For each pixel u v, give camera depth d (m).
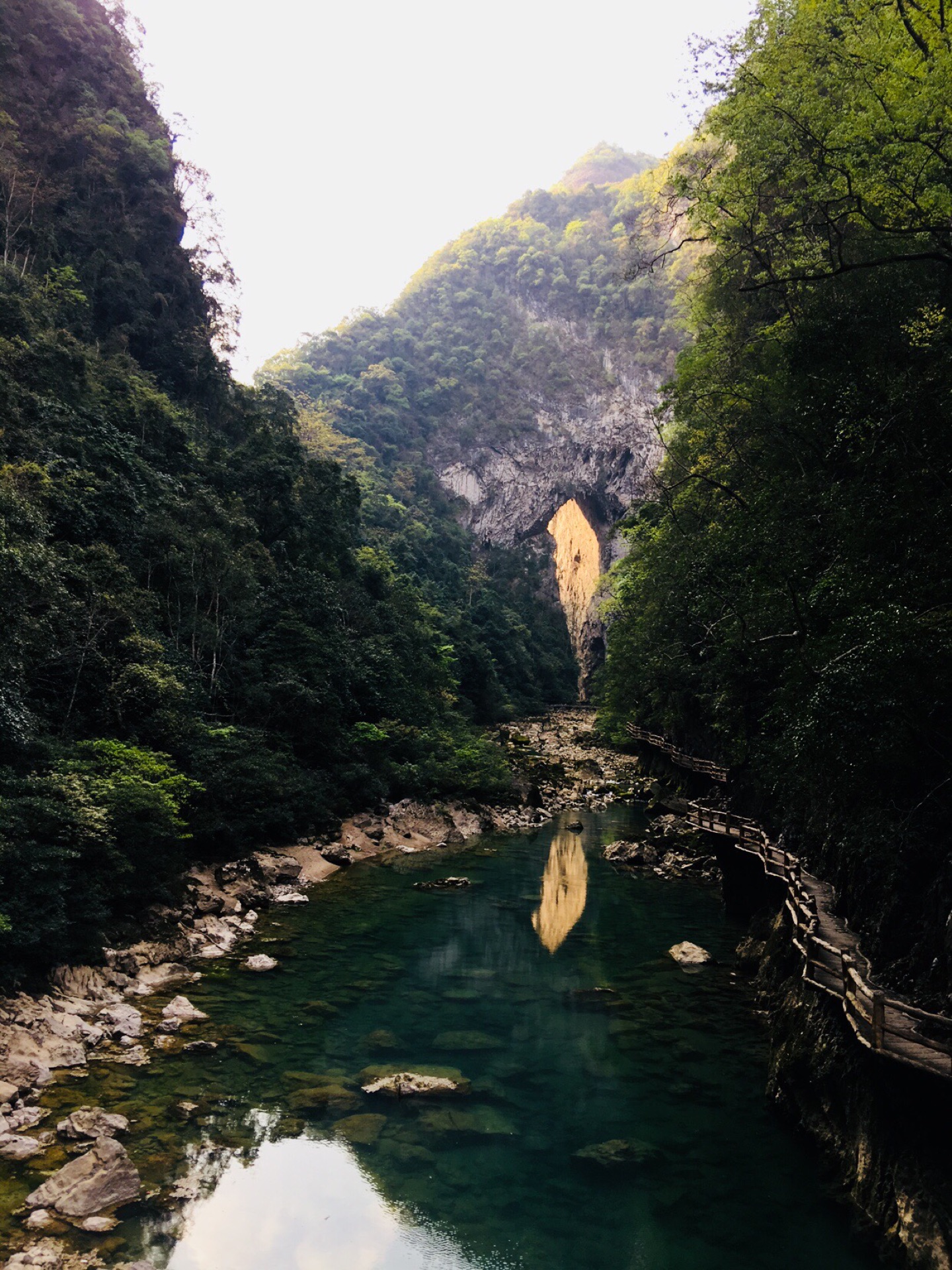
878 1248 6.70
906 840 9.33
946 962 7.85
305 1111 8.91
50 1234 6.44
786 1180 8.08
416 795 30.23
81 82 45.59
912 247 12.84
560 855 25.83
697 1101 9.73
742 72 13.49
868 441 11.64
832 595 10.66
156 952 13.35
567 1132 8.91
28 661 15.50
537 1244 6.93
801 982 10.87
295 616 28.92
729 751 22.00
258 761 21.59
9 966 10.30
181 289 47.00
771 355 16.31
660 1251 6.87
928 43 11.74
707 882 22.31
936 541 9.59
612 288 130.75
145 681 18.52
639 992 13.55
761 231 15.88
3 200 37.62
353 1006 12.34
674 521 22.03
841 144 11.74
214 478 33.53
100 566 20.38
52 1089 8.77
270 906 17.84
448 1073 10.07
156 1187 7.25
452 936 16.50
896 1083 6.98
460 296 133.88
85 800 12.86
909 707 8.32
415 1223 7.18
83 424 25.72
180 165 50.03
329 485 40.28
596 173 169.88
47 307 32.53
